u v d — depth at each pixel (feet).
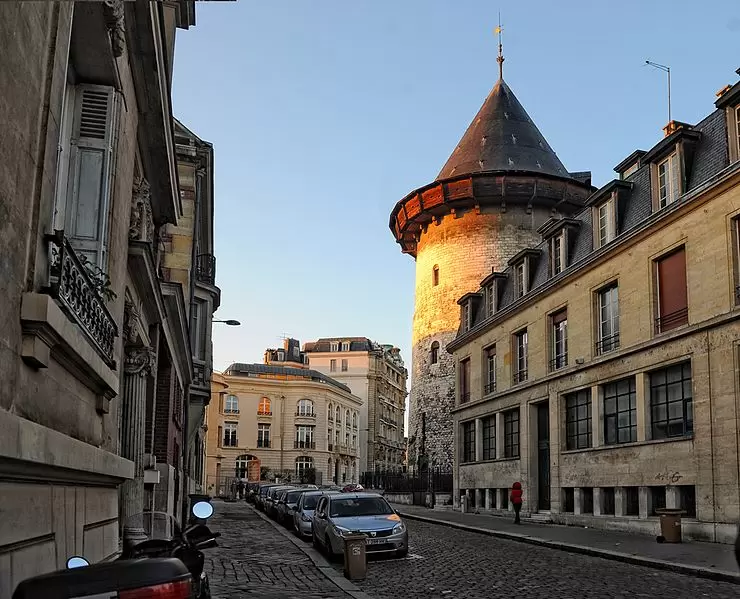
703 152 65.31
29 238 17.99
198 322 96.37
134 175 40.19
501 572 45.32
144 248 36.14
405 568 47.88
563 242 89.45
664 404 67.97
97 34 25.50
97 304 24.82
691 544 58.03
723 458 58.65
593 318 80.38
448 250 153.89
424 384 154.30
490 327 108.27
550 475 87.76
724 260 60.13
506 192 146.51
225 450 292.20
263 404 303.27
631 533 69.82
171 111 41.75
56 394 21.20
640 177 76.18
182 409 86.94
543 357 91.15
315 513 60.64
